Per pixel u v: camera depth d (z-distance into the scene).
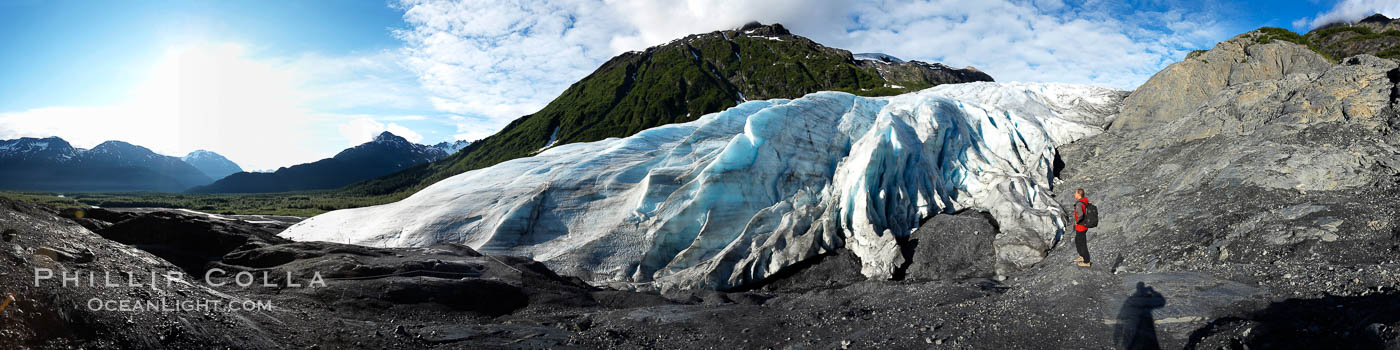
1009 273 22.27
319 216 32.44
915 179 30.88
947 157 33.53
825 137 35.09
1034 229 24.59
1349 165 20.98
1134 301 12.16
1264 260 16.61
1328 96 26.23
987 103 40.62
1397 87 25.33
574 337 13.80
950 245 25.53
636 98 135.38
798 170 32.44
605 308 18.66
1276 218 18.59
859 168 28.34
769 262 26.56
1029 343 10.80
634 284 26.17
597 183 32.12
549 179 32.28
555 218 29.69
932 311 14.12
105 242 15.86
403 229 29.06
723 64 150.50
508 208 29.98
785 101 40.72
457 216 29.70
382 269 18.91
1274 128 26.08
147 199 125.12
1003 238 24.41
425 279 17.83
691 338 13.83
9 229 12.71
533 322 15.47
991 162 33.91
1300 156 22.30
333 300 15.65
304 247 21.36
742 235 28.11
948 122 34.12
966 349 10.94
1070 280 14.27
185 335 9.88
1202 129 29.11
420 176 142.25
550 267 26.48
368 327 13.12
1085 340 10.55
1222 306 11.23
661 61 154.25
